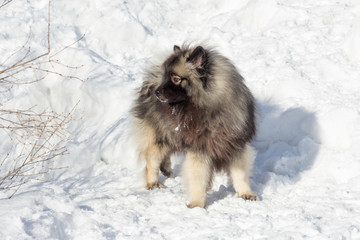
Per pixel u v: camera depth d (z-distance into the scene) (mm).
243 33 10195
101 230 4871
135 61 9992
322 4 10391
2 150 9141
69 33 11039
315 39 9188
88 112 9016
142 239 4742
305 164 6625
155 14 11594
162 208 5613
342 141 6746
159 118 5980
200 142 5551
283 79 8062
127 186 6734
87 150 8031
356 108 6992
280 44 9289
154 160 6488
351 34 8672
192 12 11781
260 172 6613
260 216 5113
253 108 6027
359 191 5625
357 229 4516
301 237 4465
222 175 6598
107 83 8906
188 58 5309
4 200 5305
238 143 5684
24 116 9375
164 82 5383
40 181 7652
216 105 5387
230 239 4625
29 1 12438
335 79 8016
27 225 4668
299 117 7293
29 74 10617
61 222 4918
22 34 11477
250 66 8758
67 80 9438
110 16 11344
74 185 7000
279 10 10188
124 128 7930
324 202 5410
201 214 5297
